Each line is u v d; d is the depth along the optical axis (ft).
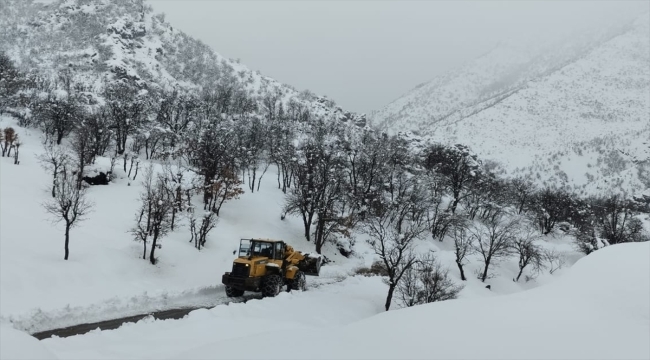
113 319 53.42
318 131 286.46
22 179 143.23
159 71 547.90
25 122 243.81
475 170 263.90
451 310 27.89
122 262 91.40
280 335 26.71
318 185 161.07
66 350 36.40
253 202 177.88
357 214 180.96
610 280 26.78
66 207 89.04
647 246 29.60
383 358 20.52
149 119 261.44
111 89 324.80
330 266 136.15
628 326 21.39
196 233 121.49
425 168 265.75
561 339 20.97
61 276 73.72
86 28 605.31
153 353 36.19
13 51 512.22
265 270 70.59
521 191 290.35
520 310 25.67
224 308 53.01
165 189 135.44
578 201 299.38
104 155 218.59
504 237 156.66
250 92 581.12
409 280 93.20
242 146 210.38
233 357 22.61
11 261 72.13
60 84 356.59
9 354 18.67
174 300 66.54
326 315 63.62
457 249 142.00
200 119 280.10
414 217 191.01
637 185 560.20
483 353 20.34
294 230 164.96
